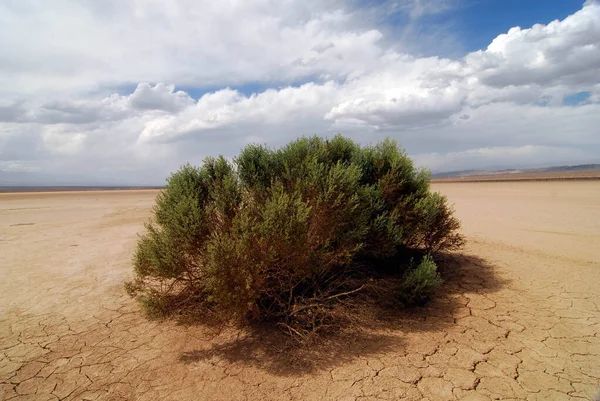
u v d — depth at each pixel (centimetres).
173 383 299
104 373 317
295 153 477
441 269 599
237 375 309
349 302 427
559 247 760
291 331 378
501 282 535
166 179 445
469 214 1389
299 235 355
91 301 501
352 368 315
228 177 435
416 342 360
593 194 2261
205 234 387
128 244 930
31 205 2450
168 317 411
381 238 467
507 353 338
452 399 271
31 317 446
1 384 304
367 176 541
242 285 330
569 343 355
